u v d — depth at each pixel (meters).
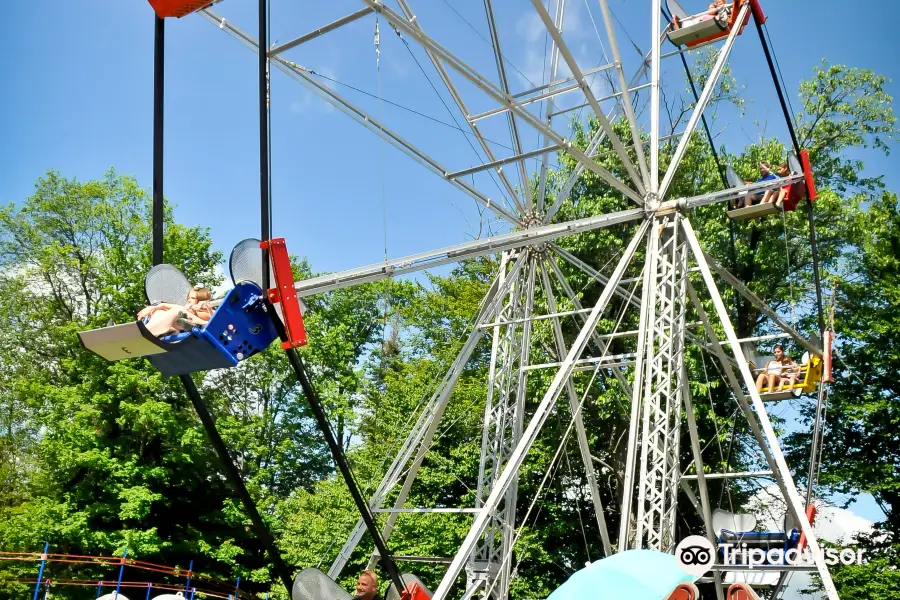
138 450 33.50
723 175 18.67
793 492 14.34
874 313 30.00
